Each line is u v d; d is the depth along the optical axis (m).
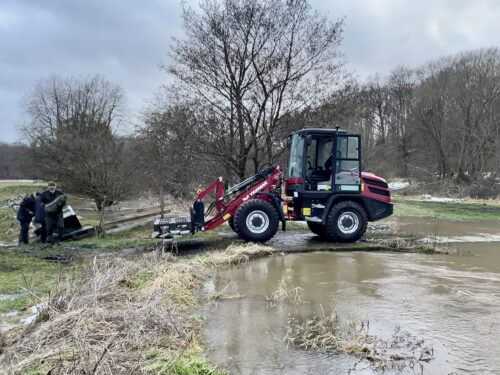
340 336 4.60
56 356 3.81
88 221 14.07
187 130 13.01
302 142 10.09
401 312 5.36
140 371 3.57
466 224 14.18
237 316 5.26
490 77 33.88
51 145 18.30
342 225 10.06
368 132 39.25
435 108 36.62
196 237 10.71
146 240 10.41
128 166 12.98
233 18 12.59
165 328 4.62
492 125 32.47
